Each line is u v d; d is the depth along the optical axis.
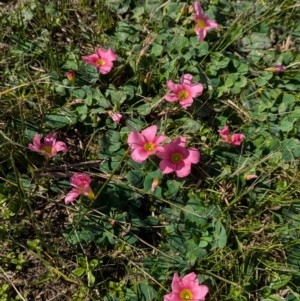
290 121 0.32
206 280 0.26
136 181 0.28
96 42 0.34
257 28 0.36
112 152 0.30
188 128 0.31
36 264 0.27
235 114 0.33
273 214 0.29
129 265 0.27
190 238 0.27
